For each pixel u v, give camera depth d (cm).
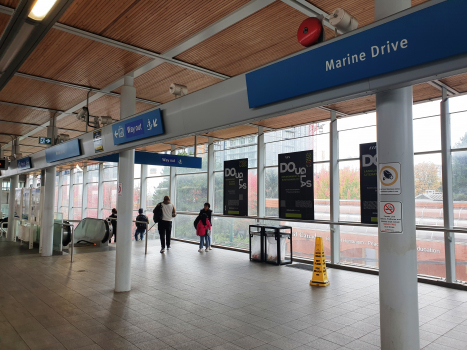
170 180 1531
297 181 906
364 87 290
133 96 666
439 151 765
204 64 605
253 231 993
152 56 553
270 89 366
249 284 714
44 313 524
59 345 412
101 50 532
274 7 427
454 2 235
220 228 1288
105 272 816
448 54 239
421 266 779
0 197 1839
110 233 1256
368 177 801
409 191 315
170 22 452
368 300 605
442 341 437
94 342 422
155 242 1367
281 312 540
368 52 282
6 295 617
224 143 1302
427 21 248
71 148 827
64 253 1073
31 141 1442
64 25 450
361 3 423
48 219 1035
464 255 706
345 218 919
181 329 468
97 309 546
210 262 952
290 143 1067
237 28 480
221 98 436
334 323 493
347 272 836
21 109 898
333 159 923
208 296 625
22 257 1004
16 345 410
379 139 328
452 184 734
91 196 2142
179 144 1438
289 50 555
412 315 308
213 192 1323
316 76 321
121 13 427
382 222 322
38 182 2661
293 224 1060
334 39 304
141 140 595
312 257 1009
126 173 668
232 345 418
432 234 766
